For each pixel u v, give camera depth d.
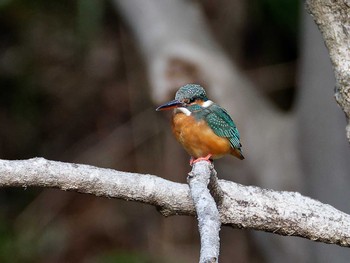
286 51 15.01
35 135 15.59
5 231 14.41
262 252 12.62
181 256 14.10
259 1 14.60
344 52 4.60
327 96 10.59
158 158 14.76
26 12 15.56
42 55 15.63
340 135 10.58
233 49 14.85
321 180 10.88
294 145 12.07
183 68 11.82
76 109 15.69
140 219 14.72
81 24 14.45
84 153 15.32
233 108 12.17
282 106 14.78
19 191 15.03
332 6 4.55
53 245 14.31
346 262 10.73
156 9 13.21
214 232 3.70
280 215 4.74
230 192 4.73
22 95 15.63
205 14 14.78
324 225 4.75
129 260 13.89
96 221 14.68
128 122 15.30
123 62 15.45
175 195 4.55
